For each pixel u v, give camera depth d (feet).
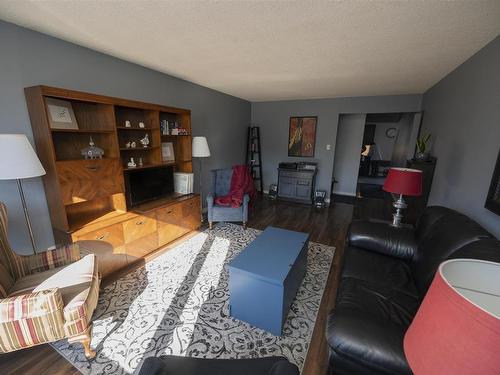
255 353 4.98
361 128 18.30
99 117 7.67
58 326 4.30
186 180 10.87
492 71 5.99
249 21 5.57
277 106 17.79
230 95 15.64
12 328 4.01
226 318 5.91
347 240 7.24
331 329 3.39
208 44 7.00
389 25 5.67
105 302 6.43
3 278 4.85
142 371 2.92
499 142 5.37
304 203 16.74
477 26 5.56
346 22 5.56
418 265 5.51
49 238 6.98
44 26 5.96
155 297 6.64
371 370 3.17
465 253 4.14
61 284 4.93
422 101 13.78
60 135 6.95
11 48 5.86
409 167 10.37
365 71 9.61
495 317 1.27
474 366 1.36
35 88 5.84
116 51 7.72
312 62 8.59
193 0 4.71
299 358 4.87
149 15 5.33
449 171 8.30
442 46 6.80
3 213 5.30
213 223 12.50
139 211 8.54
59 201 6.41
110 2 4.82
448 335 1.49
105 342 5.19
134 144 8.83
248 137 18.53
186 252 9.18
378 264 6.02
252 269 5.48
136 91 9.16
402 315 4.30
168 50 7.55
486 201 5.62
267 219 13.39
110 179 7.52
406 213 10.32
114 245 7.54
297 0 4.68
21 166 5.13
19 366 4.66
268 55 7.91
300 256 6.47
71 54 7.02
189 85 11.91
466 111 7.38
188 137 10.96
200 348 5.08
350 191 19.43
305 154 17.54
